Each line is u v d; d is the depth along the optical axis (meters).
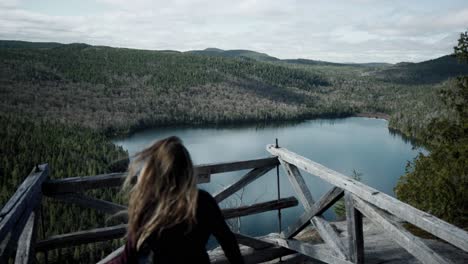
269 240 5.20
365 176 121.62
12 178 100.25
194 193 1.73
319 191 95.44
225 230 1.84
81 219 63.16
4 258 2.68
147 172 1.73
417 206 12.73
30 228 3.65
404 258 5.00
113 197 23.73
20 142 126.56
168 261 1.68
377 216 3.62
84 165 109.50
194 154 151.12
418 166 14.65
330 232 4.36
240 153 154.12
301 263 4.98
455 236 2.68
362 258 3.95
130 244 1.73
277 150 5.04
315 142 183.25
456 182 11.40
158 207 1.67
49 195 3.98
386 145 172.88
